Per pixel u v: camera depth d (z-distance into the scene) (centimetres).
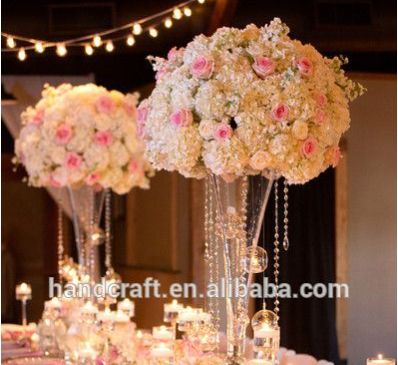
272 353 372
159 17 784
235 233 387
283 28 379
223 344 510
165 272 894
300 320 820
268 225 807
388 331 880
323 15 727
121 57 886
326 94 378
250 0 730
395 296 880
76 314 578
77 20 791
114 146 606
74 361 487
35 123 606
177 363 448
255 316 380
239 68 365
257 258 386
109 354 479
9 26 791
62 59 870
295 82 364
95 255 677
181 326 445
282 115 362
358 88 393
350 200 873
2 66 849
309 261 823
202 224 838
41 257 1203
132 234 978
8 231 1202
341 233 868
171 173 887
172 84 376
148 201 945
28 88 848
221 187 396
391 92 891
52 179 605
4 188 1202
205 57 366
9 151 1080
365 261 877
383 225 884
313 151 369
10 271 1176
